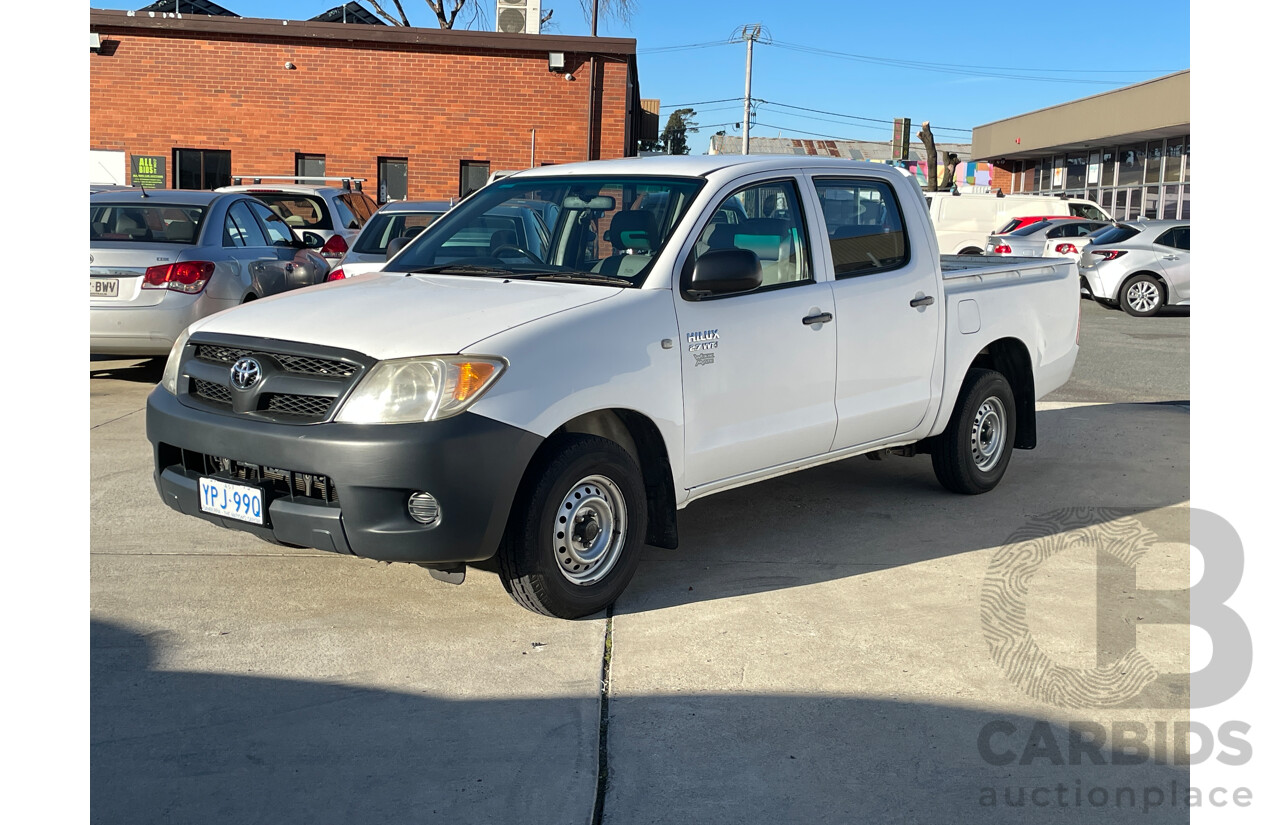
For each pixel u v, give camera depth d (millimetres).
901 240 5699
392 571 4898
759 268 4527
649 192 4906
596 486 4340
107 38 20594
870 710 3613
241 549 5141
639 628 4293
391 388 3877
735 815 3004
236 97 20875
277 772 3188
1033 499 6258
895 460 7246
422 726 3471
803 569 5004
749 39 50125
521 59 21062
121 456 6855
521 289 4559
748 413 4840
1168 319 17016
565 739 3398
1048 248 20984
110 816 2941
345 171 21203
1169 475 6840
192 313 8500
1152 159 34156
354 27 20688
